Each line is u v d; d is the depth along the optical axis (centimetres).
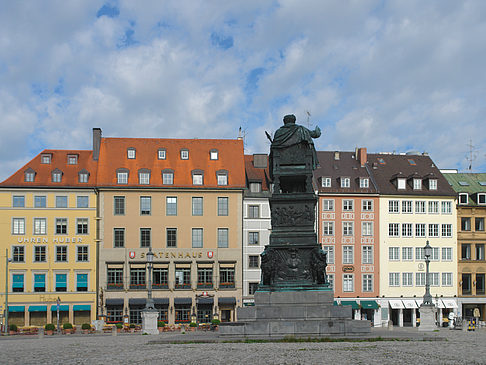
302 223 2889
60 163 7206
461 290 7575
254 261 7138
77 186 6956
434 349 2183
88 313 6825
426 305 4397
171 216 7012
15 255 6831
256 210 7219
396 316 7431
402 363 1752
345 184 7556
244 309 2673
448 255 7594
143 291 6856
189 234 7012
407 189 7662
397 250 7488
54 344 3061
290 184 3009
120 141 7406
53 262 6844
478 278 7662
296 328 2581
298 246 2839
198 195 7075
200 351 2159
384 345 2309
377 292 7375
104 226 6931
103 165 7144
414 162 8144
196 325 5547
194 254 6981
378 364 1727
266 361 1809
